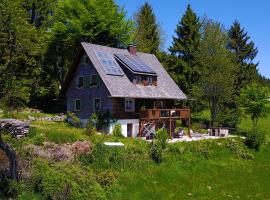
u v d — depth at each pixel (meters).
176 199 31.31
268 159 46.91
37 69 50.53
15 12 26.09
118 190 30.58
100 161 33.94
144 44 77.25
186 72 66.50
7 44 26.23
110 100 47.72
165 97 52.12
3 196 26.27
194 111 65.94
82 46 50.34
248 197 34.03
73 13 66.12
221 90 59.09
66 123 50.22
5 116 49.41
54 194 26.64
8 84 26.25
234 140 49.59
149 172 35.06
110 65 50.06
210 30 61.94
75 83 53.06
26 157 31.22
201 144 44.78
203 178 36.97
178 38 68.81
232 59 63.50
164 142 40.47
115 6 68.88
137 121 50.12
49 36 64.69
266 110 55.25
